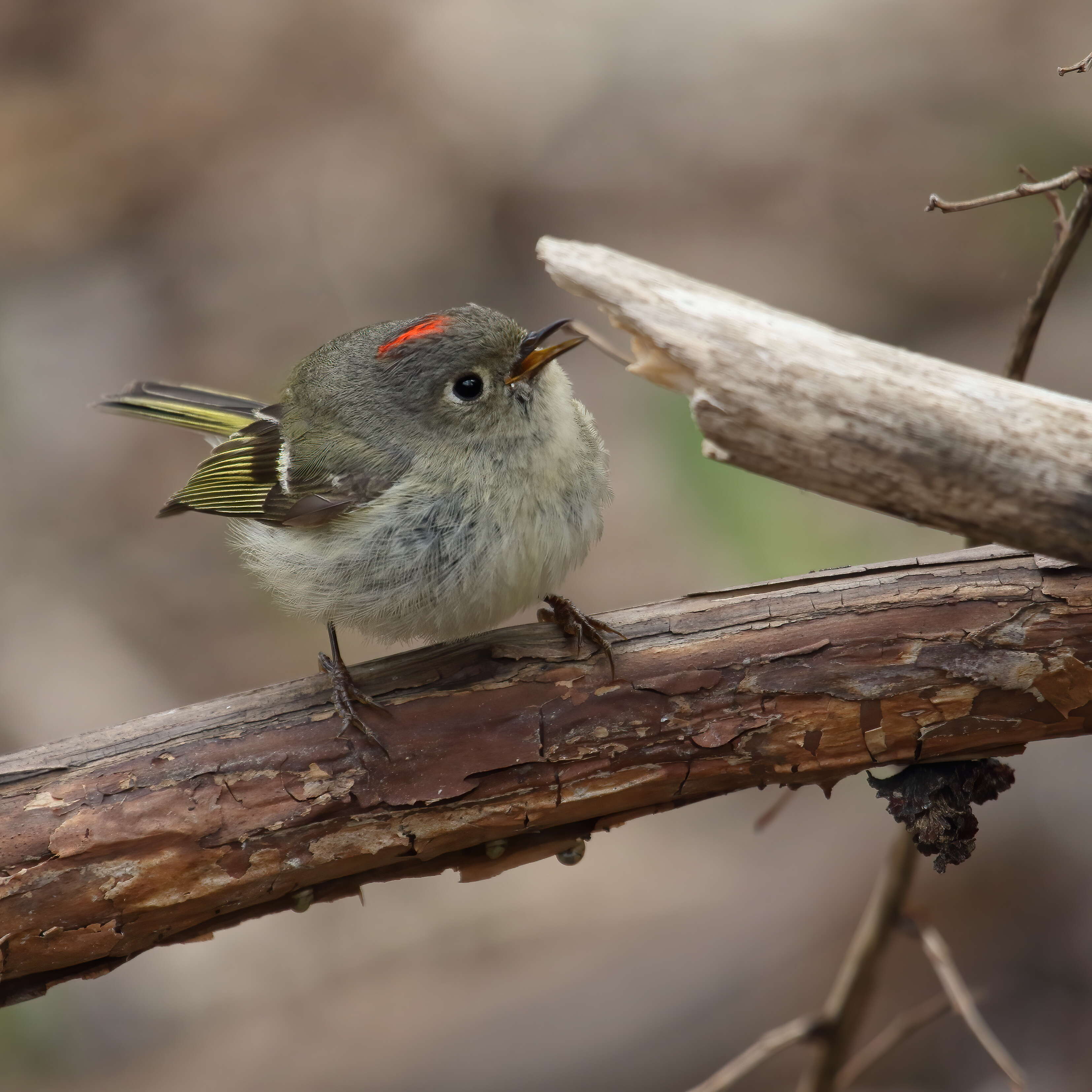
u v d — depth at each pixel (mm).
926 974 10414
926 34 16438
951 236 14508
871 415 4691
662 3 17375
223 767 5824
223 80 17172
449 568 6707
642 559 12438
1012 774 5934
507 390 6664
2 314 15219
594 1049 10266
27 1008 10836
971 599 5770
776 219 15062
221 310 15000
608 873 11766
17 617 12977
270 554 7074
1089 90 15016
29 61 17844
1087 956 10203
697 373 4742
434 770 5855
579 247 4887
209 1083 10492
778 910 10867
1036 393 4730
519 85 16688
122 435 14500
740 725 5867
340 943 11570
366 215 15672
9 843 5633
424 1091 10195
